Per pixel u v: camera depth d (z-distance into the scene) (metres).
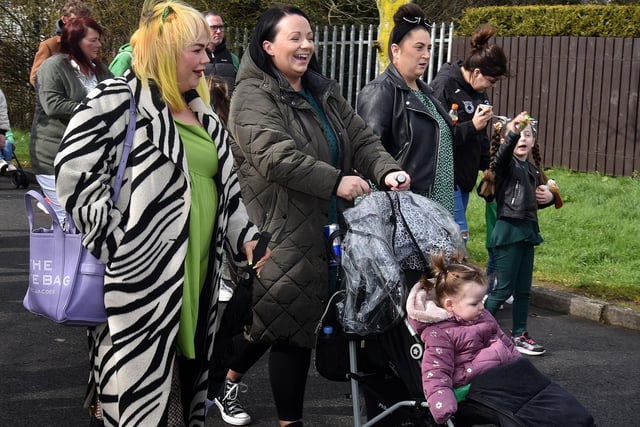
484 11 14.21
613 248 8.52
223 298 6.89
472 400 3.44
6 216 10.54
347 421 4.79
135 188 3.20
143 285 3.20
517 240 5.77
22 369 5.43
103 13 16.78
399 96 4.93
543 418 3.31
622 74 12.53
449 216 3.93
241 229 3.58
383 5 10.92
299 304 3.96
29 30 18.20
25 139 17.70
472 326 3.56
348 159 4.20
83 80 6.31
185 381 3.53
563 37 13.09
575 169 13.12
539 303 7.26
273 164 3.83
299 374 4.09
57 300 3.24
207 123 3.47
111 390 3.28
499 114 13.92
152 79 3.29
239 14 16.92
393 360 3.62
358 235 3.67
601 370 5.72
